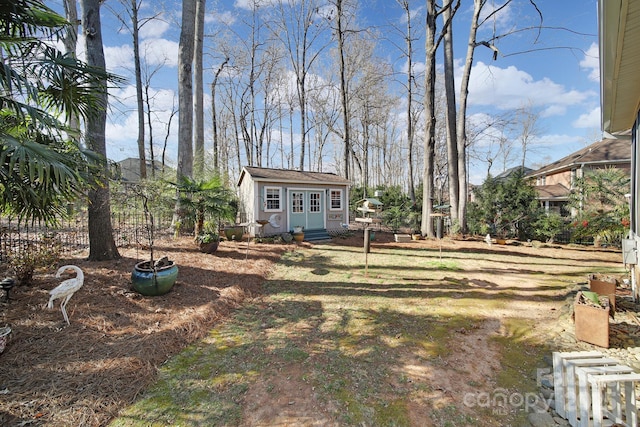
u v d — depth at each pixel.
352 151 24.17
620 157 14.31
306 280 6.41
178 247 8.21
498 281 6.41
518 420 2.37
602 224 10.33
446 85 13.10
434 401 2.58
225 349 3.46
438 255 9.33
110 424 2.24
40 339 3.16
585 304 3.70
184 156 9.80
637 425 2.32
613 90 4.05
